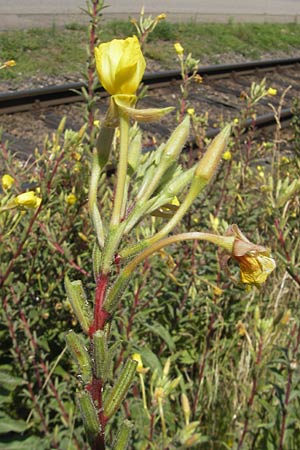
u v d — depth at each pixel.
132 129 1.21
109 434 2.24
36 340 2.49
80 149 2.93
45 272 2.85
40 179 2.62
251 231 3.58
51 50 8.73
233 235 1.01
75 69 8.27
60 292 2.81
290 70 10.59
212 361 3.12
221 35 12.29
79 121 6.32
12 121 5.98
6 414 2.50
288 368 2.25
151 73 7.87
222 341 3.15
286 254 2.46
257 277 1.00
